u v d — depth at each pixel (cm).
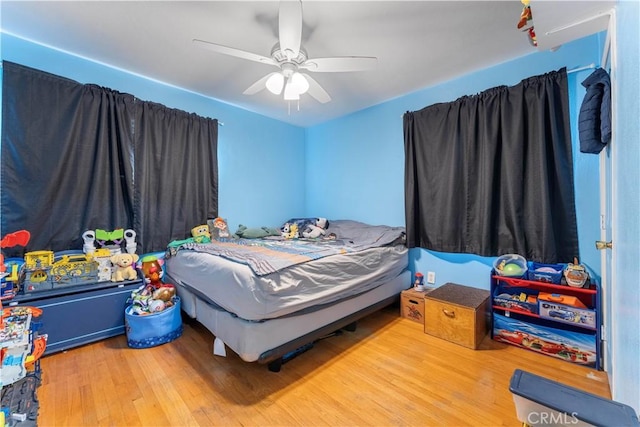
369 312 243
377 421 140
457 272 267
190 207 291
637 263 85
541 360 192
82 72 232
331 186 385
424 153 280
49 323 195
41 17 183
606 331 173
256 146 358
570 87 206
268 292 162
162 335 213
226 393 159
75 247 226
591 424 62
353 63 181
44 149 212
